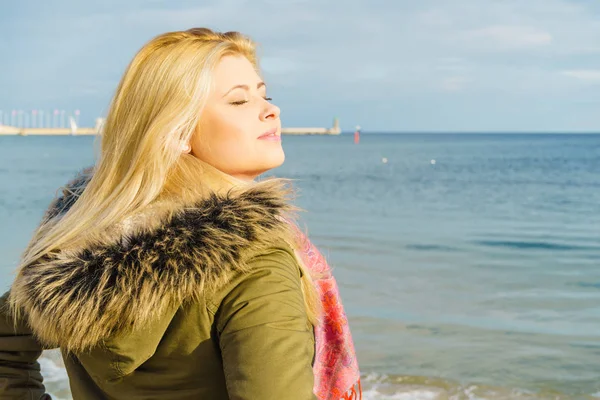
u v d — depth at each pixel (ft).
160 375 3.92
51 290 3.85
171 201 4.20
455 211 70.95
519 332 24.71
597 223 61.77
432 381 19.01
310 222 60.29
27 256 4.60
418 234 53.31
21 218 60.18
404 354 21.75
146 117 4.49
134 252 3.78
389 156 208.85
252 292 3.66
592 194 90.43
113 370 3.99
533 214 68.90
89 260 3.85
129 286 3.67
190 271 3.64
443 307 28.50
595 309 28.58
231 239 3.71
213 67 4.61
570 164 164.04
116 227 4.18
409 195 88.69
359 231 54.60
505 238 51.78
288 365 3.44
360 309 27.94
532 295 31.35
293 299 3.70
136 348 3.85
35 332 4.58
